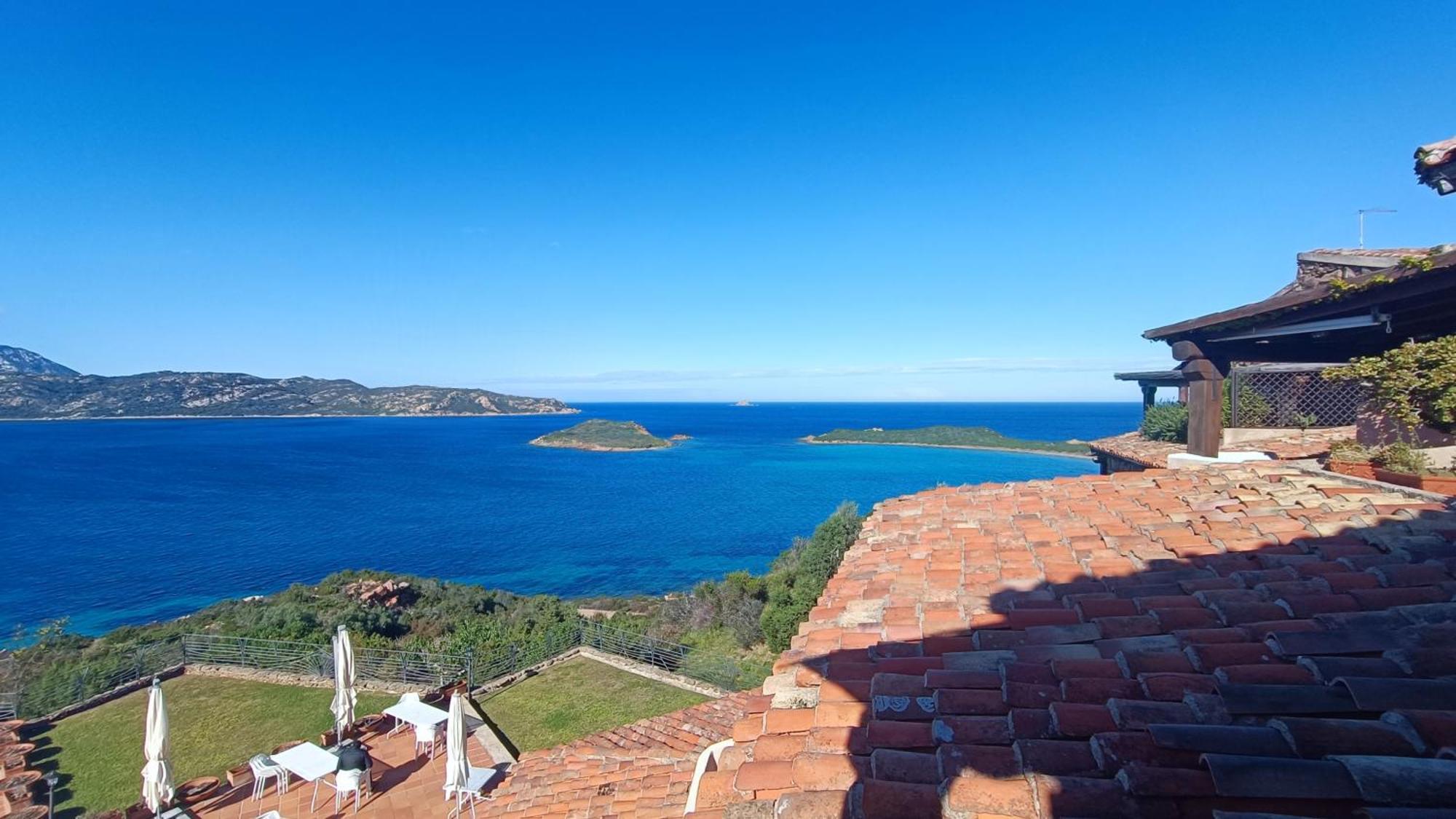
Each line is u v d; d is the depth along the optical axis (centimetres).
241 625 2422
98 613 3722
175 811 1123
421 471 10262
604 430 16350
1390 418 651
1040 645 345
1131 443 1282
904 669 332
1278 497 562
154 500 7500
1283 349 959
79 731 1623
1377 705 240
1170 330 900
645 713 1684
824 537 2309
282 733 1614
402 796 1189
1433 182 477
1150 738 238
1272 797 201
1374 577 362
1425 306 670
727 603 2650
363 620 2567
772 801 244
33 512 6756
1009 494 759
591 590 4259
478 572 4669
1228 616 343
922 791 229
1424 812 183
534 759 1020
